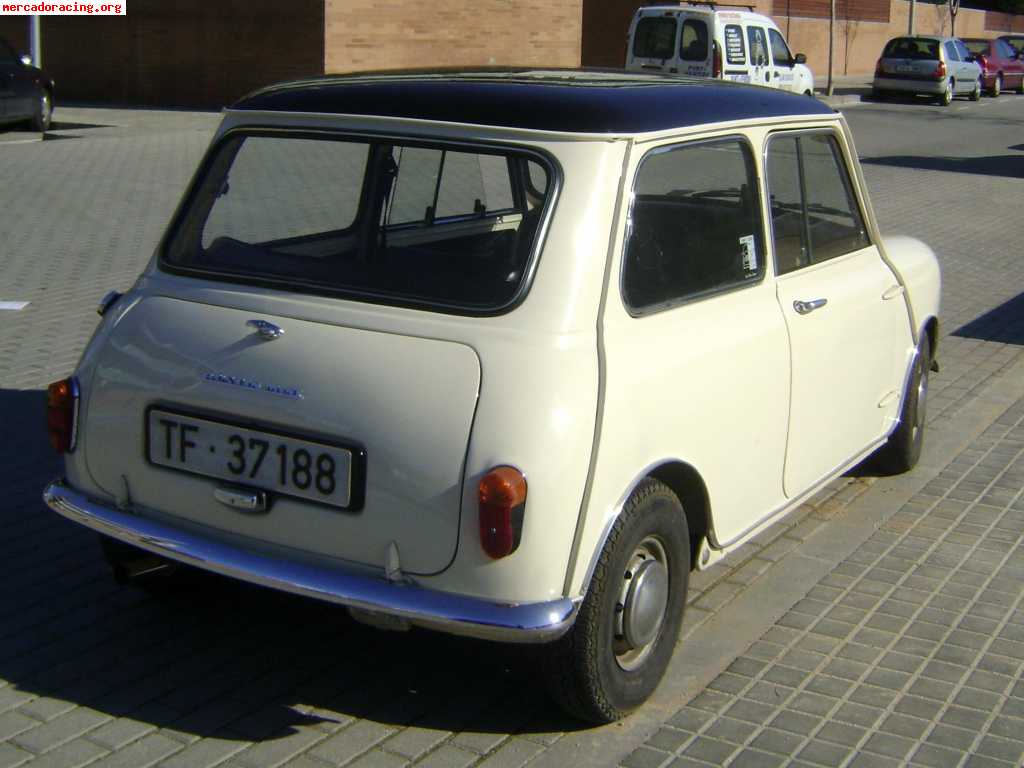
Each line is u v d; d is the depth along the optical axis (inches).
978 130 1089.4
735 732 157.9
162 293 160.2
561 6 1124.5
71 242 462.0
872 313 210.5
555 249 143.8
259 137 164.7
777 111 185.3
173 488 153.3
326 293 151.3
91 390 159.6
